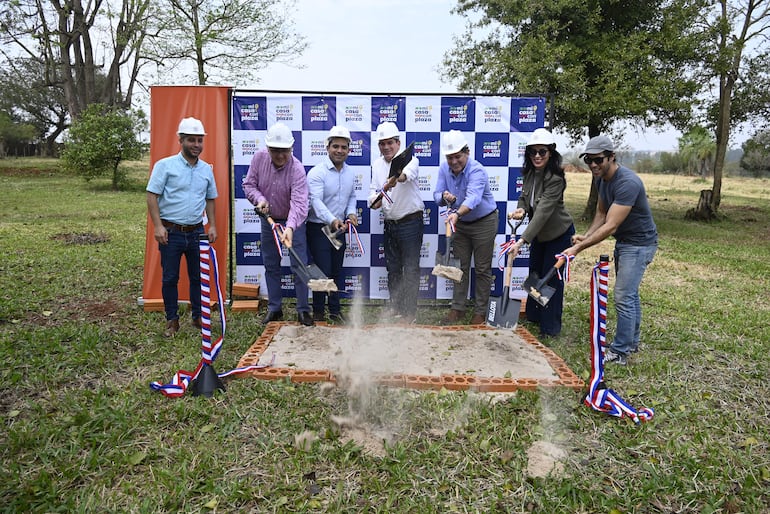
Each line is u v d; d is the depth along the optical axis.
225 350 4.44
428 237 5.75
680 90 12.53
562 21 13.43
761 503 2.68
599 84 12.68
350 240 5.71
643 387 3.96
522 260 5.75
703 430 3.37
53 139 45.38
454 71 14.62
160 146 5.50
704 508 2.63
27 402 3.44
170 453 2.94
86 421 3.19
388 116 5.53
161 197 4.53
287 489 2.69
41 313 5.24
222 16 17.80
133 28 19.00
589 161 4.09
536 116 5.55
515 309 4.54
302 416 3.38
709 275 7.97
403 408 3.51
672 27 12.67
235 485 2.68
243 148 5.54
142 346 4.45
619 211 4.04
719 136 15.37
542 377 3.94
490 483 2.80
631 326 4.34
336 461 2.92
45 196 16.05
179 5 17.97
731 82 14.87
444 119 5.54
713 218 15.48
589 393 3.58
